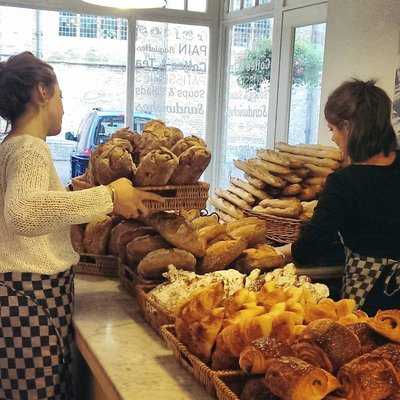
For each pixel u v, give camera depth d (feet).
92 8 16.69
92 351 4.83
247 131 17.58
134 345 4.95
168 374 4.38
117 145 6.91
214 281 5.12
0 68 5.49
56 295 5.54
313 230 6.39
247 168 9.25
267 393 3.45
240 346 3.85
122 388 4.13
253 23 16.99
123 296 6.27
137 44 17.48
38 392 5.57
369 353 3.37
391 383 3.20
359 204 6.28
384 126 6.37
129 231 6.25
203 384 4.10
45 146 5.17
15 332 5.46
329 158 8.60
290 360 3.33
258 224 6.33
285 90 15.02
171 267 5.46
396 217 6.24
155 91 17.98
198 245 5.70
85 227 6.95
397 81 9.11
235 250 5.86
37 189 4.88
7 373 5.56
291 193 8.63
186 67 18.21
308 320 4.00
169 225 5.64
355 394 3.17
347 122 6.51
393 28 9.21
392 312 3.72
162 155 6.60
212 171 18.90
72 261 5.69
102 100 17.52
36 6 16.22
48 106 5.58
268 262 5.90
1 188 5.26
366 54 9.80
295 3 14.46
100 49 17.20
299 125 14.65
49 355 5.53
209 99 18.53
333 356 3.42
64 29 16.75
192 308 4.27
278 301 4.23
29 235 4.87
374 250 6.30
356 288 6.34
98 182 6.82
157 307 5.07
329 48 10.80
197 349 4.14
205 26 18.12
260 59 16.76
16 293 5.41
